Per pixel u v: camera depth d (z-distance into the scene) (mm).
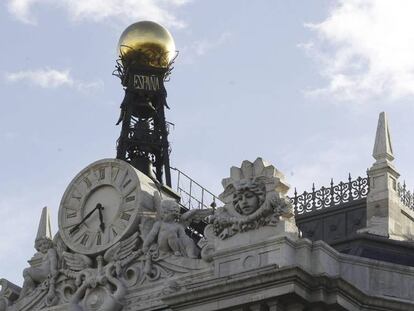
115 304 95250
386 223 105625
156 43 114375
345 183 109312
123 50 115000
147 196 97438
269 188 91688
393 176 107688
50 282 98812
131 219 96625
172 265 94875
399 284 92000
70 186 99375
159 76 115000
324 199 109750
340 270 91125
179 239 95312
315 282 88938
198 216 96312
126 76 115000
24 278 99938
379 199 106500
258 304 89188
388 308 90438
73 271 98062
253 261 91062
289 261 90000
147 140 113625
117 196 97875
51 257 99250
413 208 109000
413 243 97625
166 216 96125
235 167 93250
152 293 94875
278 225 91062
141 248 96312
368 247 96188
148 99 114938
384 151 107812
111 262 96750
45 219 101562
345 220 107938
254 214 91688
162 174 113000
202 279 93438
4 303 100688
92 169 99000
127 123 113938
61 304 98188
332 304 88812
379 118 108812
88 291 96875
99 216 97875
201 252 93875
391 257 95875
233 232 92375
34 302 99375
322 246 90250
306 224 109562
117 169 98312
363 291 90375
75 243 98312
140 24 114812
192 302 91062
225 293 90062
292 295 88312
